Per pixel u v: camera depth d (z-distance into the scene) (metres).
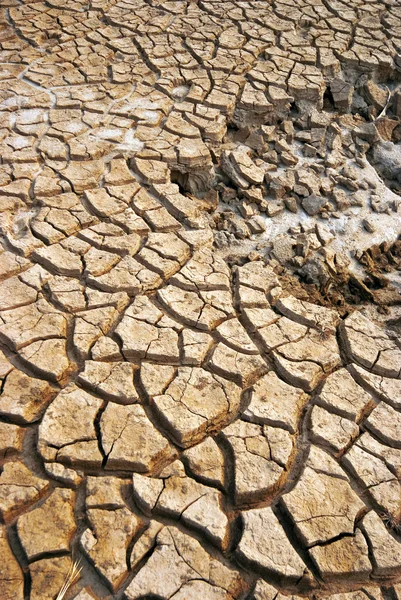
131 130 5.15
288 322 3.60
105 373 3.11
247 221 4.76
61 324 3.36
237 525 2.60
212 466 2.76
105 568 2.36
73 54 6.23
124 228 4.12
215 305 3.63
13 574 2.34
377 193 5.25
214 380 3.15
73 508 2.58
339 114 6.25
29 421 2.88
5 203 4.20
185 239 4.11
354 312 3.72
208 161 4.95
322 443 2.94
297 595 2.41
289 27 6.97
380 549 2.53
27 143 4.86
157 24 6.83
